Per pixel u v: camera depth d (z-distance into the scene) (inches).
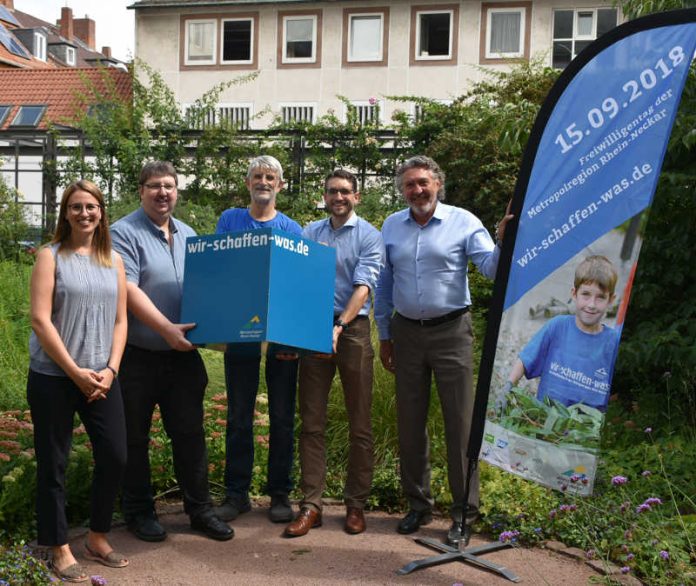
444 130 511.8
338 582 160.7
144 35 1053.8
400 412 192.2
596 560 170.2
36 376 157.9
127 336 177.2
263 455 221.1
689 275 255.1
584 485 154.6
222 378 262.5
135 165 581.0
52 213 591.5
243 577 162.2
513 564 170.1
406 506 208.4
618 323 151.0
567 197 156.4
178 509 202.4
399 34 992.2
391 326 194.9
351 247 192.2
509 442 162.2
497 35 979.3
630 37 151.1
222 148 598.9
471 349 188.5
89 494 192.9
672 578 159.2
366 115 1000.9
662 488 199.6
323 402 194.1
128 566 166.1
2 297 363.3
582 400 154.3
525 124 259.6
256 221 198.8
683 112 243.1
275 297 163.8
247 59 1035.9
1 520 172.1
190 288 171.9
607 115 152.8
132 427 178.7
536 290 159.2
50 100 1115.3
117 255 166.9
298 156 575.2
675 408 252.8
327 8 1006.4
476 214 469.7
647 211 148.3
